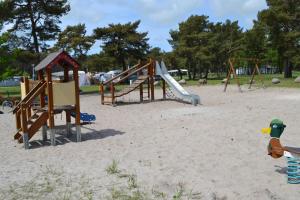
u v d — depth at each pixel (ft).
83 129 43.93
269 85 110.22
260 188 20.11
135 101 78.89
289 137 32.60
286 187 20.13
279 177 21.81
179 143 32.45
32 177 24.62
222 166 24.59
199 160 26.37
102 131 41.83
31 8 119.96
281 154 20.75
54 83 35.27
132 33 193.77
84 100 88.12
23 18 121.49
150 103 73.31
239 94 84.17
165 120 47.57
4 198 20.71
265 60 220.02
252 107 56.13
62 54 35.12
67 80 38.73
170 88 80.12
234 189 20.18
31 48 126.21
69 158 29.63
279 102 61.36
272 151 21.15
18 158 30.58
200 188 20.67
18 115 38.88
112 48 189.16
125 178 23.31
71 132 40.93
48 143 36.45
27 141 34.30
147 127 42.70
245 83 126.31
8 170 26.73
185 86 131.23
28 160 29.68
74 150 32.58
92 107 70.38
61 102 35.58
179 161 26.50
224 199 18.90
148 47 198.90
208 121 44.01
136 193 20.34
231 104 62.90
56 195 20.76
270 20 151.74
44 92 38.55
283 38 151.94
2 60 93.25
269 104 59.06
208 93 92.22
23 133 34.22
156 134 37.58
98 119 52.70
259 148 28.91
